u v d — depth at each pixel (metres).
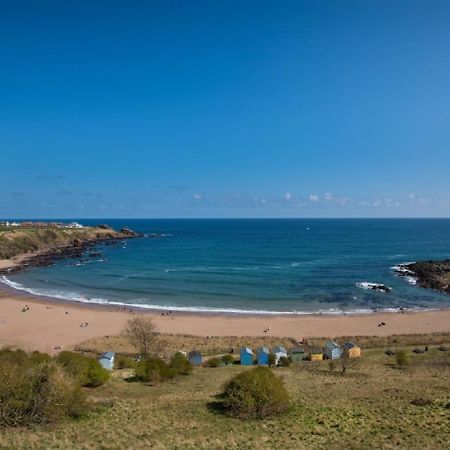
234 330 67.25
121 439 21.64
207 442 21.44
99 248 190.50
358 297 92.56
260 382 27.72
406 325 70.38
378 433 22.89
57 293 95.38
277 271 126.44
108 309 80.75
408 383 37.41
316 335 64.75
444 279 107.69
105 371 37.41
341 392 33.44
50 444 20.14
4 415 23.44
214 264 141.50
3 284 105.31
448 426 23.73
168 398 31.83
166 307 83.06
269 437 22.64
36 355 38.16
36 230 191.88
